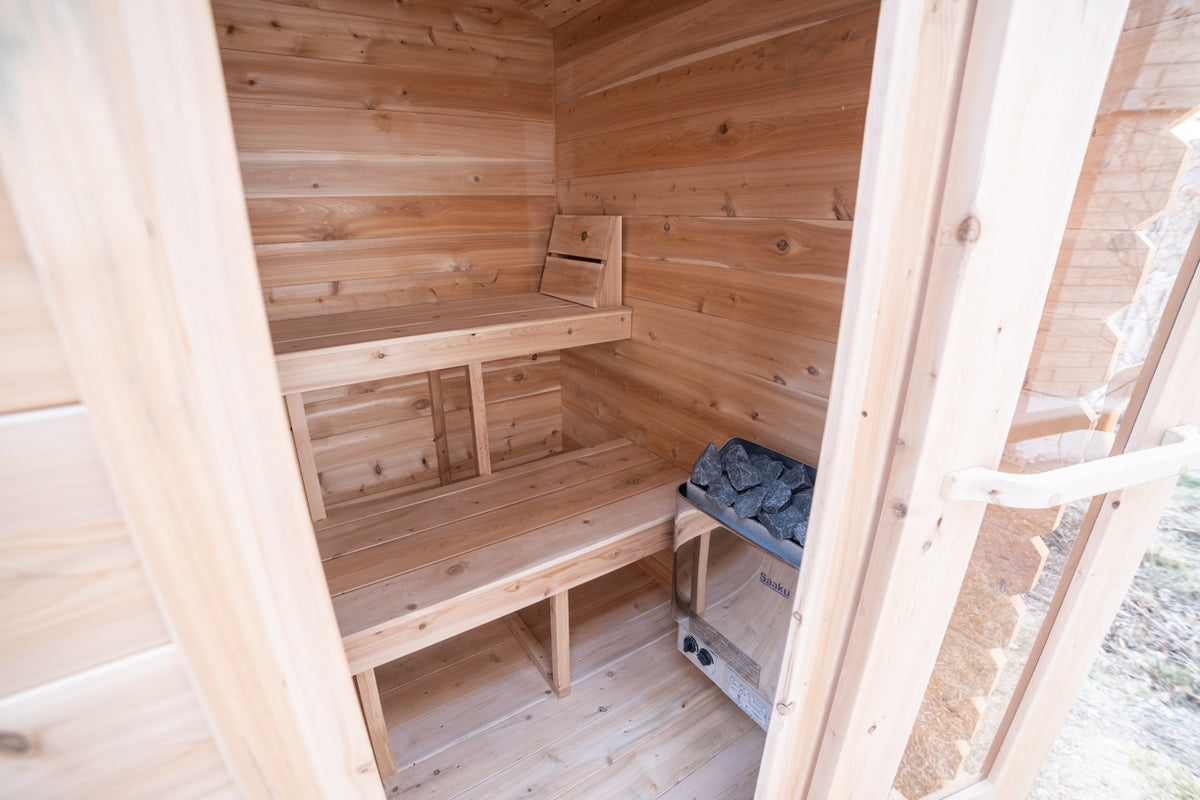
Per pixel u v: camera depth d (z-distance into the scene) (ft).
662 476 5.20
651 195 5.02
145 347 1.11
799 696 2.46
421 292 5.95
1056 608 2.92
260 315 1.20
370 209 5.44
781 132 3.70
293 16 4.69
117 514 1.19
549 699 4.78
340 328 4.75
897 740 2.75
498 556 4.04
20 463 1.07
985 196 1.63
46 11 0.87
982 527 2.60
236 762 1.56
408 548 4.12
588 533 4.31
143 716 1.37
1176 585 5.94
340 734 1.73
